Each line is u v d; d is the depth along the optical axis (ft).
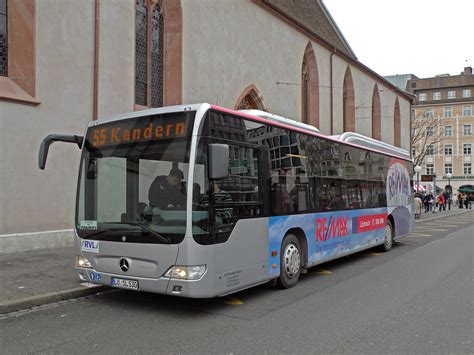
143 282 19.88
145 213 20.22
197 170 19.44
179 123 20.15
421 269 32.55
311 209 28.58
